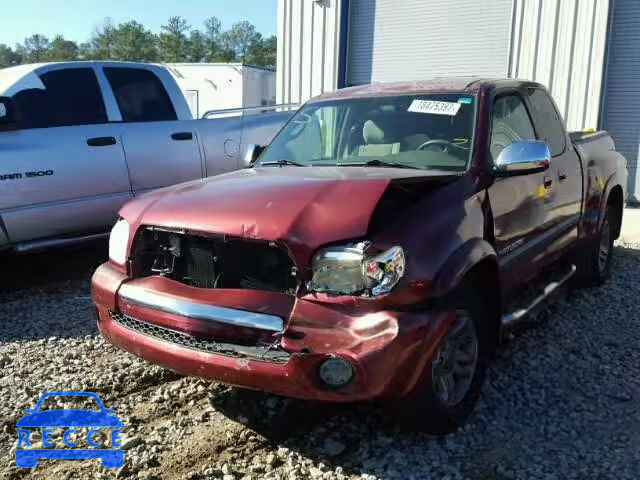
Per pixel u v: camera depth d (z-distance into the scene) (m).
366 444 3.31
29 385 4.01
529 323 5.13
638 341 4.75
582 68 11.84
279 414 3.64
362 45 14.53
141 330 3.35
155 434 3.43
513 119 4.51
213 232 3.14
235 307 2.99
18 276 6.68
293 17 14.70
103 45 96.25
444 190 3.44
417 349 2.91
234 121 7.55
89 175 6.22
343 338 2.82
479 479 3.01
